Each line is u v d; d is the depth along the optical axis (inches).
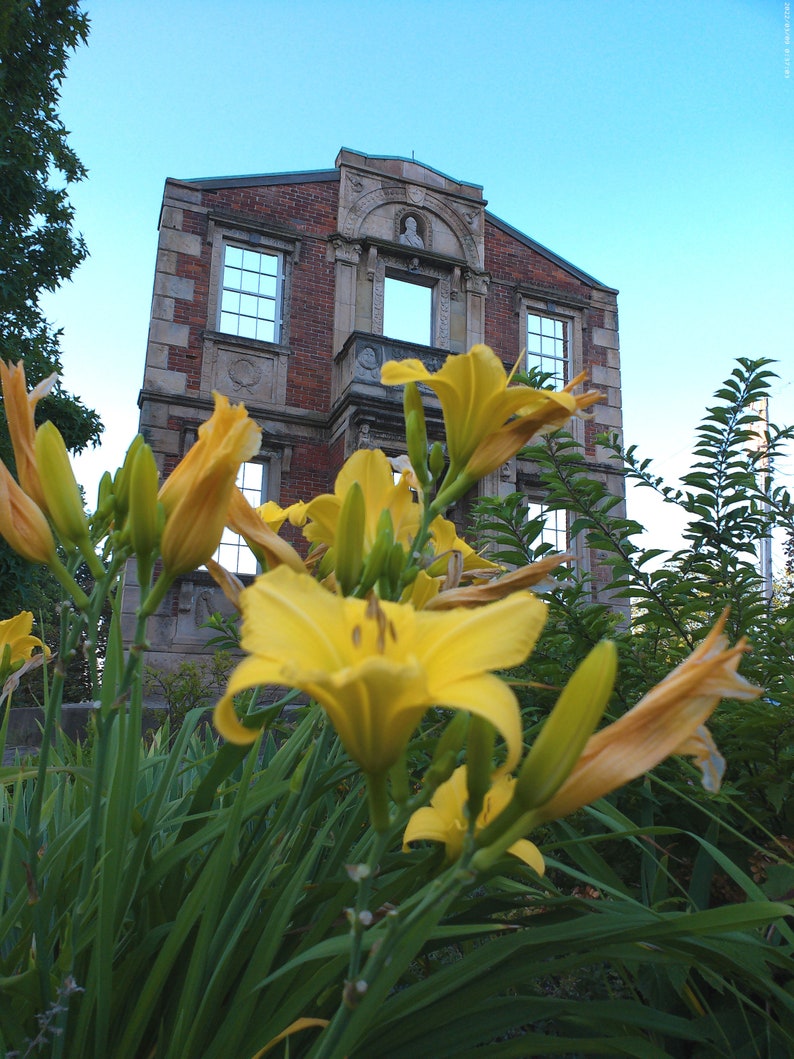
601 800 54.1
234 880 44.9
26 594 349.7
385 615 24.2
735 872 43.2
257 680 21.3
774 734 62.8
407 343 455.5
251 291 479.5
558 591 84.4
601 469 510.3
